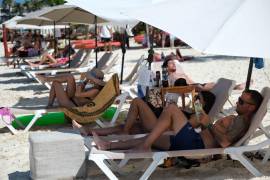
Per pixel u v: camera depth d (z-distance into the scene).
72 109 8.59
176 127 6.01
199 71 18.92
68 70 15.55
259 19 4.96
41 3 90.00
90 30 49.50
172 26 5.24
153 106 7.33
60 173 5.82
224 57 24.70
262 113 5.90
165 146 6.08
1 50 36.44
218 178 6.11
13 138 8.53
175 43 35.12
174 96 8.57
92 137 6.41
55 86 9.19
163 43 34.09
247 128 6.04
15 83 16.83
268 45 4.73
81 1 8.93
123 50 12.66
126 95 9.03
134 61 24.00
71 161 5.86
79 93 9.12
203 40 4.86
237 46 4.72
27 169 6.73
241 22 4.95
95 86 9.27
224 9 5.27
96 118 8.67
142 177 5.73
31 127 9.37
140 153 5.72
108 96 8.62
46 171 5.77
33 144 5.73
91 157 5.64
